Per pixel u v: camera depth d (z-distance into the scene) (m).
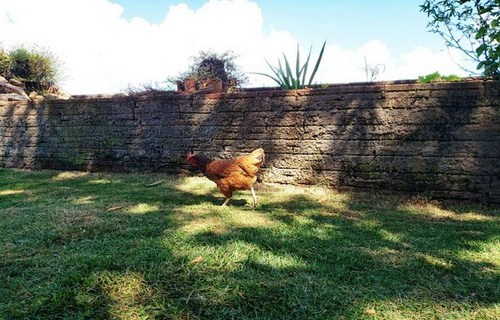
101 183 6.17
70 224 3.63
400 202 4.73
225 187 4.46
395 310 2.09
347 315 2.04
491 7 4.41
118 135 7.23
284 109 5.75
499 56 4.25
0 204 4.60
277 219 3.96
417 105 4.84
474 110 4.55
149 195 5.16
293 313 2.06
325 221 3.89
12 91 10.57
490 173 4.50
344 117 5.32
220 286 2.35
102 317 2.02
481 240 3.26
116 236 3.31
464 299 2.22
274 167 5.88
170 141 6.77
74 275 2.46
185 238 3.24
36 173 7.41
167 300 2.19
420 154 4.86
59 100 7.74
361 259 2.82
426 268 2.66
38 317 2.02
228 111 6.21
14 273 2.56
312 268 2.63
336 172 5.41
